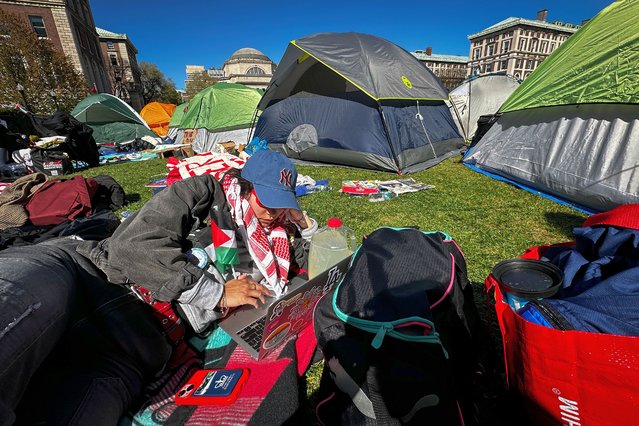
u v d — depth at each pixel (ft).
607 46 12.47
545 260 5.15
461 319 4.19
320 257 5.75
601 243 4.99
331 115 22.07
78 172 24.53
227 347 5.48
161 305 4.79
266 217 5.22
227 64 230.07
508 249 9.57
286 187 4.87
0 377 2.82
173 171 11.00
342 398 3.75
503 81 33.76
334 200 14.44
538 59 176.04
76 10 103.40
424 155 22.52
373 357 3.35
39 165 23.27
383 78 20.17
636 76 11.19
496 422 4.32
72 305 3.81
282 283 5.50
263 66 229.45
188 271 4.34
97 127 40.04
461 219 12.05
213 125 31.55
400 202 14.07
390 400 3.26
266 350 4.86
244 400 4.43
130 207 14.71
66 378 3.67
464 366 4.20
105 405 3.70
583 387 3.35
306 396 4.93
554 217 12.04
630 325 3.43
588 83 12.87
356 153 20.83
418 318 3.35
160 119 59.21
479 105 33.94
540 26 168.25
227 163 10.55
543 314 3.82
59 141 24.68
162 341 4.62
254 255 5.23
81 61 93.91
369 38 22.29
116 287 4.43
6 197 11.52
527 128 16.29
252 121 29.01
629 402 3.10
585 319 3.62
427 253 4.40
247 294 4.80
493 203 13.78
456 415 3.16
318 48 20.62
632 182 10.96
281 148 24.44
